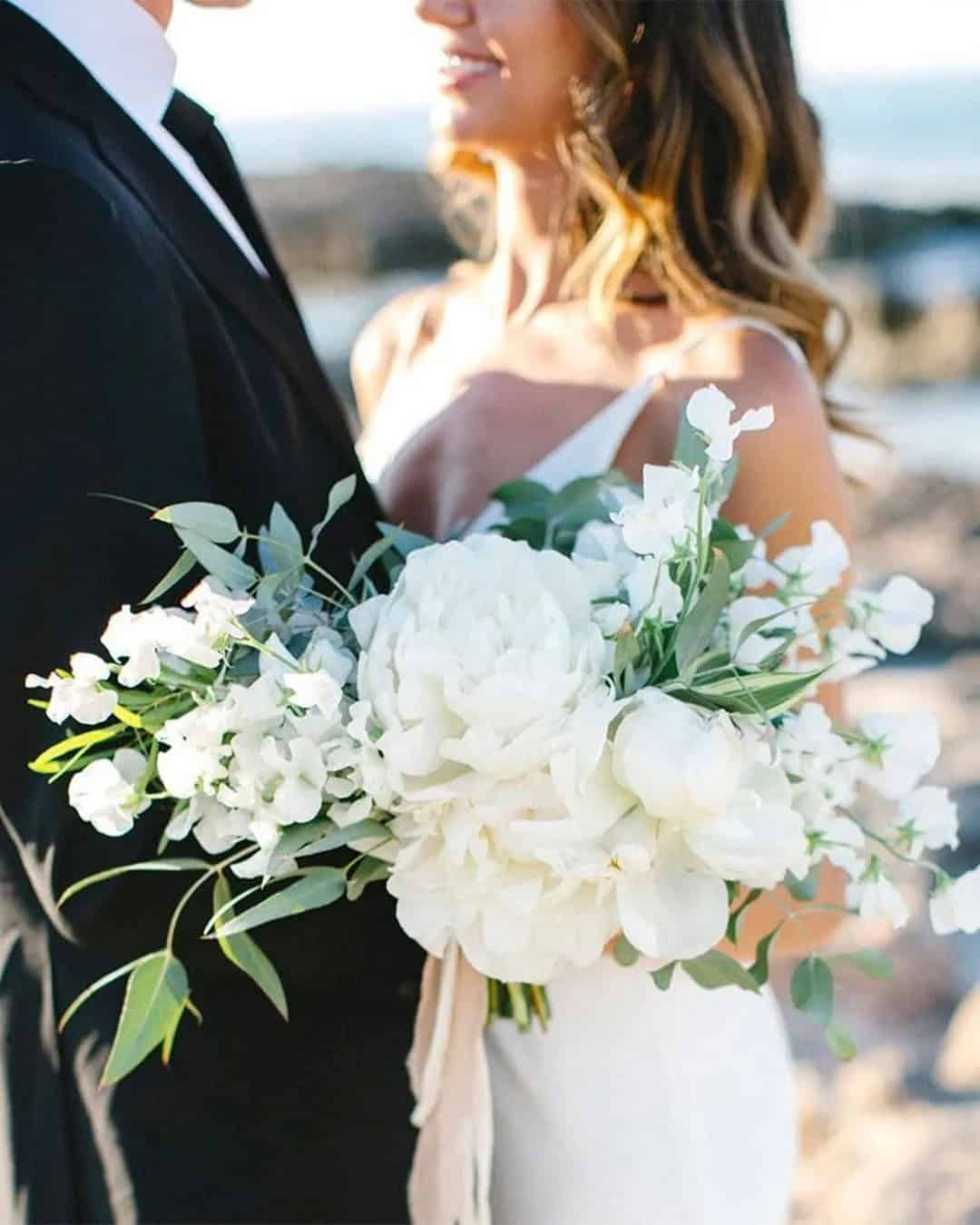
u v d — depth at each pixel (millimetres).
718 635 1560
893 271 14188
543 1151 1959
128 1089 1715
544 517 1773
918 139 15219
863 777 1607
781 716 1526
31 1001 1746
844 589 2158
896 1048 4328
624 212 2244
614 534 1598
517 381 2344
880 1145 3807
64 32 1727
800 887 1562
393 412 2590
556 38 2238
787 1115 2135
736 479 2107
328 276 15328
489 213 2992
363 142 15508
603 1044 1954
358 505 1852
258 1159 1728
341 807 1422
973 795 5902
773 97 2303
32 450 1481
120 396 1500
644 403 2201
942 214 14406
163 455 1527
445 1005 1681
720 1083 2021
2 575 1494
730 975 1507
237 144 15453
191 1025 1711
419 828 1424
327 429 1831
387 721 1377
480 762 1370
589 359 2293
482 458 2320
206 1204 1715
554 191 2387
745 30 2248
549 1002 1942
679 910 1385
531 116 2287
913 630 1640
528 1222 1977
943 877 1549
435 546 1488
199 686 1420
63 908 1573
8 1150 1741
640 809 1391
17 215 1497
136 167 1683
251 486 1679
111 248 1517
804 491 2117
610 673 1437
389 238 15344
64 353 1483
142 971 1429
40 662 1505
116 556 1499
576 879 1381
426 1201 1744
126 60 1783
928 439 11055
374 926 1696
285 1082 1737
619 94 2227
